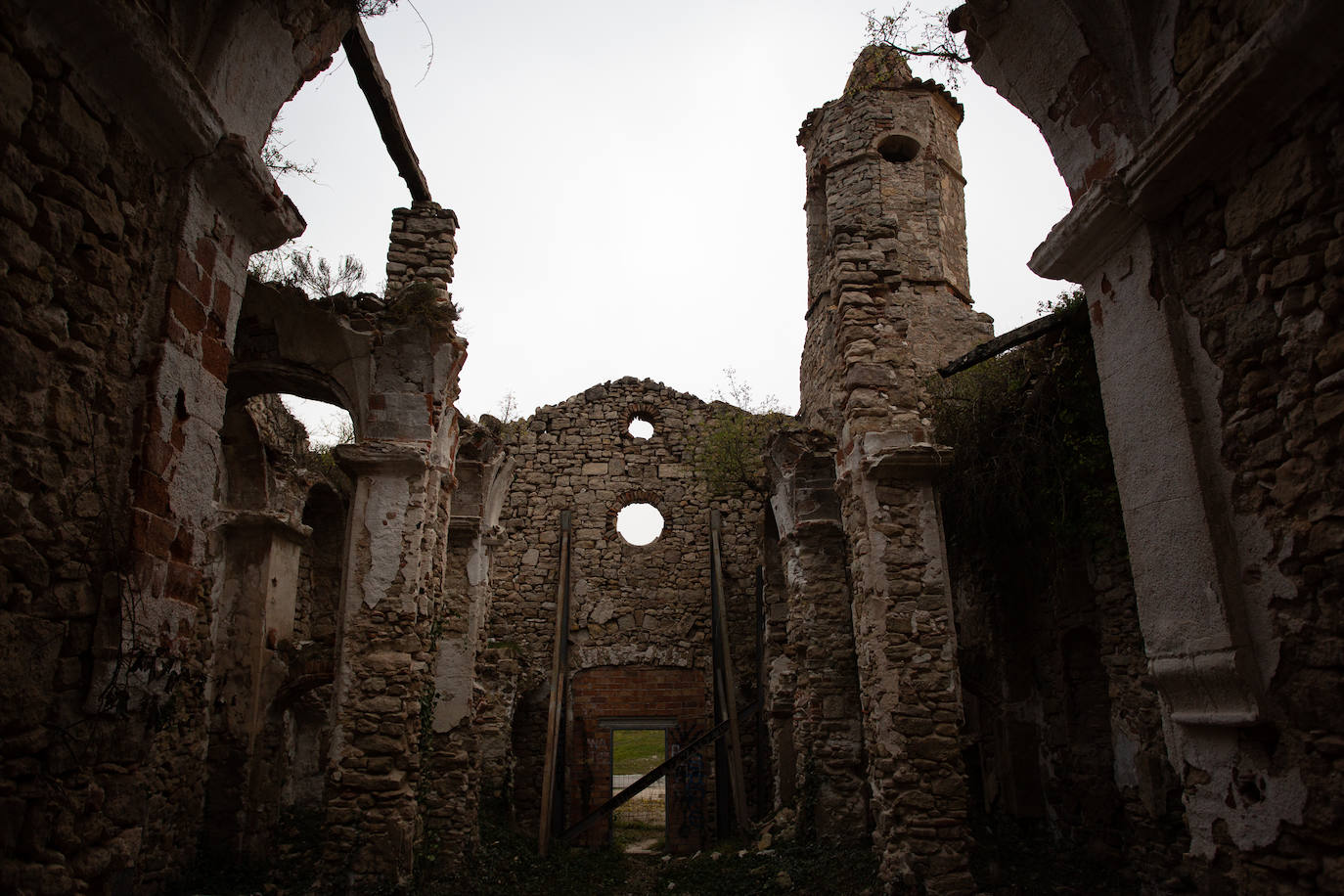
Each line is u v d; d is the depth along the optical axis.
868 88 15.41
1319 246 3.17
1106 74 4.18
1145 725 7.09
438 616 9.12
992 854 8.28
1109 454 6.97
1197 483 3.62
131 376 3.32
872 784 8.09
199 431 3.63
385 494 8.56
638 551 16.80
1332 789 3.03
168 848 8.51
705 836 14.71
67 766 2.88
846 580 11.61
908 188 15.12
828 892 8.66
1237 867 3.42
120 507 3.20
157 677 3.30
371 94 7.86
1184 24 3.85
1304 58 3.16
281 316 8.73
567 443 17.53
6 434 2.74
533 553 16.73
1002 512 8.91
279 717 10.30
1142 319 4.00
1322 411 3.13
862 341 8.90
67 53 3.00
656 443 17.58
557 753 14.22
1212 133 3.56
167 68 3.30
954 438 9.07
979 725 10.36
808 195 15.98
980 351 7.51
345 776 7.80
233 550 10.40
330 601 12.68
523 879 10.88
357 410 8.79
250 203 3.96
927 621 8.03
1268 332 3.38
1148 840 7.05
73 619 2.97
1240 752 3.43
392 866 7.57
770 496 13.95
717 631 15.44
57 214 2.96
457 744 10.96
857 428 8.64
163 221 3.55
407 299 8.87
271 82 4.16
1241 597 3.46
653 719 15.77
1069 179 4.57
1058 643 8.84
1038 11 4.41
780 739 12.99
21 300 2.81
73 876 2.87
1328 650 3.08
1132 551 4.01
